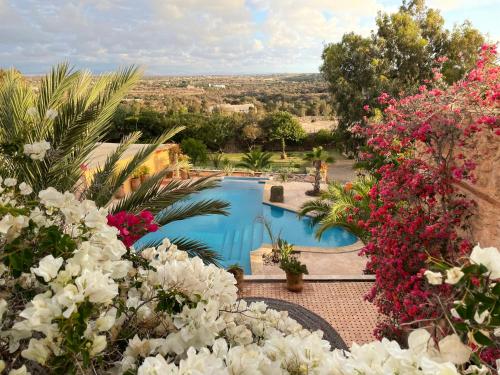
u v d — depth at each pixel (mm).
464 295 882
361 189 8609
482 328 890
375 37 22453
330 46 23125
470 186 4168
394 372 962
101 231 1484
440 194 4492
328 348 1400
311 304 6965
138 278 1769
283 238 12031
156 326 1598
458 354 917
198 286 1547
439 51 22125
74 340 1035
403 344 4371
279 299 7023
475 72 4793
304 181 17828
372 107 20844
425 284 3797
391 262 4473
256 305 2023
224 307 1779
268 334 1828
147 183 5059
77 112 4043
